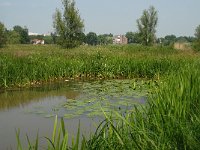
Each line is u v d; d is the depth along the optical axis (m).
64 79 16.59
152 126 4.47
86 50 27.14
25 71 14.50
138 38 48.22
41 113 8.61
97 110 8.59
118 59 18.47
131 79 16.78
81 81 15.87
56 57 19.34
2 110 9.12
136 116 4.63
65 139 3.26
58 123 7.53
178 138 4.06
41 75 15.31
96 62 18.23
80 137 6.12
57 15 33.31
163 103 4.91
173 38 104.50
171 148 3.82
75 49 30.09
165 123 4.23
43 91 12.50
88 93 11.76
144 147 3.83
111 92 11.77
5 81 13.32
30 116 8.30
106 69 17.67
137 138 4.04
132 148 3.78
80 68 17.52
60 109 9.04
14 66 14.24
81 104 9.61
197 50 34.91
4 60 14.88
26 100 10.63
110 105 9.21
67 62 17.48
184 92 5.37
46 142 6.11
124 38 123.56
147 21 47.47
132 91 11.80
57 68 16.58
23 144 6.09
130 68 17.67
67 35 33.47
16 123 7.63
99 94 11.45
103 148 3.87
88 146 3.77
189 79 6.07
